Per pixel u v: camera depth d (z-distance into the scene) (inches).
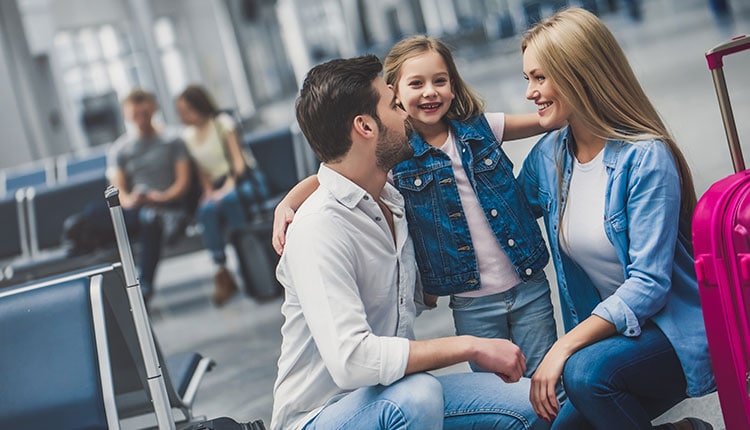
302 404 79.4
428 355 72.6
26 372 90.0
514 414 78.7
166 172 261.6
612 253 82.7
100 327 91.4
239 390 160.9
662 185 77.2
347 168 76.6
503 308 92.9
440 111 91.0
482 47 1122.7
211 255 247.6
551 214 86.4
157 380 90.0
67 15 810.2
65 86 714.2
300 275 74.5
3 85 531.8
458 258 90.9
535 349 93.8
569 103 80.0
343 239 75.2
